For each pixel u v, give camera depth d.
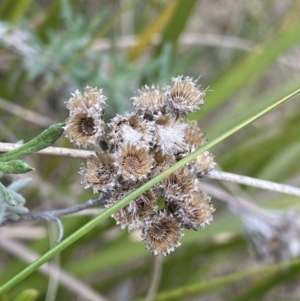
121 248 0.37
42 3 0.50
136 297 0.45
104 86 0.37
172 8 0.40
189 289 0.32
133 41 0.41
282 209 0.38
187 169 0.23
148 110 0.23
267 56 0.39
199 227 0.23
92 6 0.47
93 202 0.25
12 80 0.37
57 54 0.37
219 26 0.54
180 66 0.39
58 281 0.35
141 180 0.23
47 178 0.39
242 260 0.49
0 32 0.35
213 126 0.42
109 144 0.23
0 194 0.23
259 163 0.44
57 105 0.42
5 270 0.36
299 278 0.51
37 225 0.39
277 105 0.24
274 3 0.54
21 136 0.41
